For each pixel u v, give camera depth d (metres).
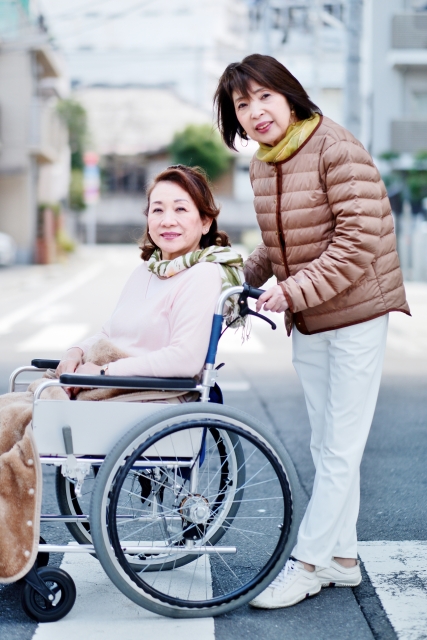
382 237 2.84
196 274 2.84
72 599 2.73
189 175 3.00
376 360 2.92
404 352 9.60
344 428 2.89
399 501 4.07
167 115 47.69
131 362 2.75
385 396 6.85
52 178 36.59
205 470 3.06
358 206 2.73
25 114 25.64
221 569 3.13
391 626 2.67
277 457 2.77
